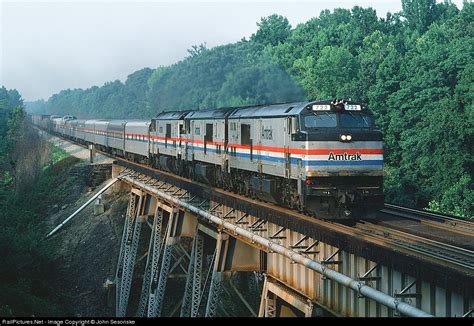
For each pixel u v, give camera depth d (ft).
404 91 236.22
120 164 217.97
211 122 135.54
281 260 86.48
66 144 354.95
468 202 184.44
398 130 231.91
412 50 308.60
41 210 223.10
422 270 54.49
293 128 93.56
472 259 60.03
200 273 123.44
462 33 295.69
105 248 181.16
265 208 89.86
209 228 117.80
